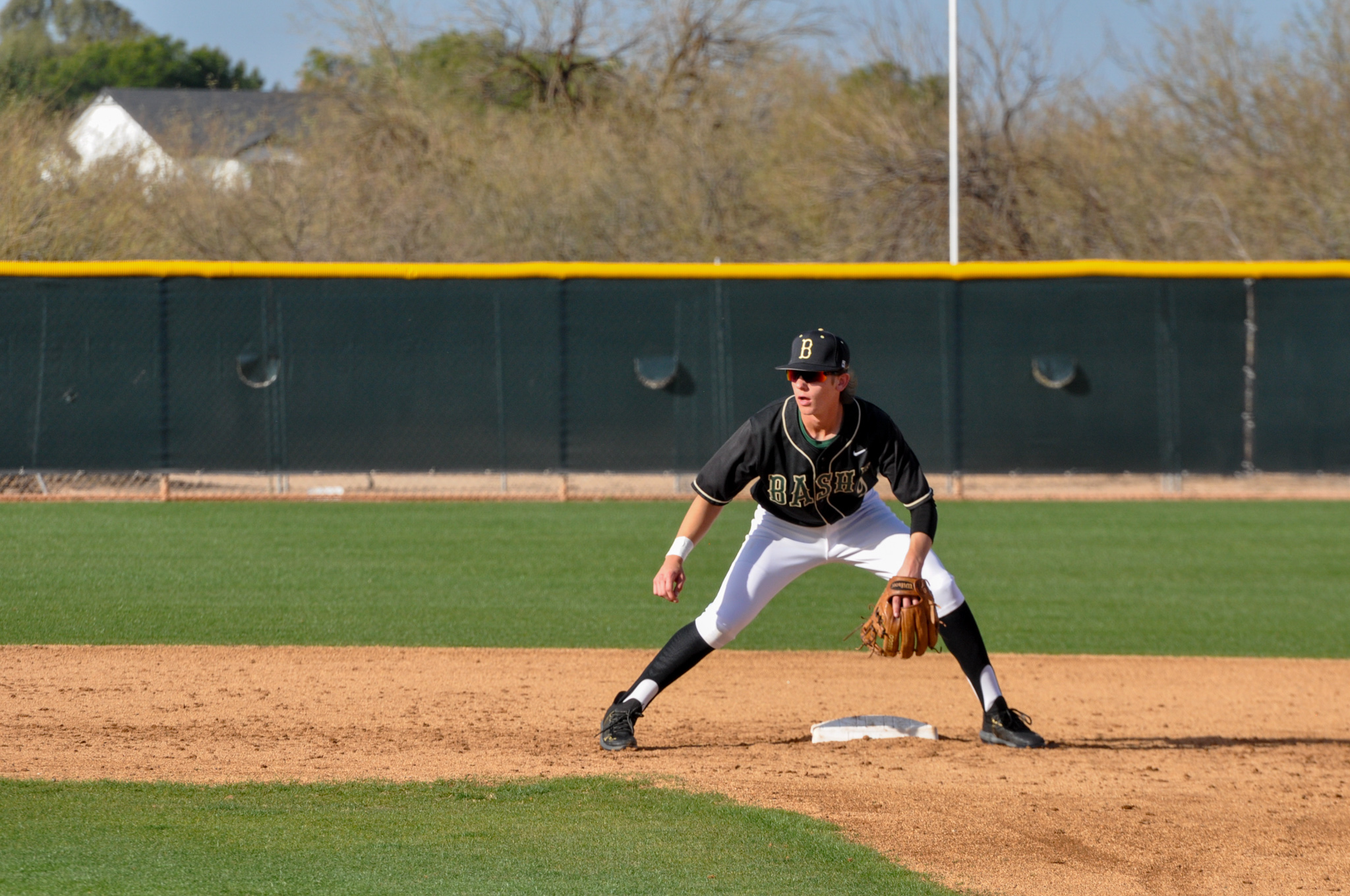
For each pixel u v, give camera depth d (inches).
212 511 1695.4
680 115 3326.8
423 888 465.1
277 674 887.7
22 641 978.7
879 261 2856.8
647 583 1252.5
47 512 1668.3
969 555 1424.7
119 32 7362.2
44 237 2161.7
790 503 665.0
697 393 1833.2
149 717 764.6
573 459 1828.2
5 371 1765.5
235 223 2701.8
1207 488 1913.1
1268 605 1179.9
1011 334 1845.5
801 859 514.3
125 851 501.4
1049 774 666.2
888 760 687.7
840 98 3344.0
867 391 1845.5
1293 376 1855.3
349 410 1804.9
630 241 2987.2
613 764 669.9
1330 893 498.0
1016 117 3021.7
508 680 888.3
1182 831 571.2
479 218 2947.8
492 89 4138.8
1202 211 2874.0
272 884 464.8
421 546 1448.1
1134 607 1170.0
